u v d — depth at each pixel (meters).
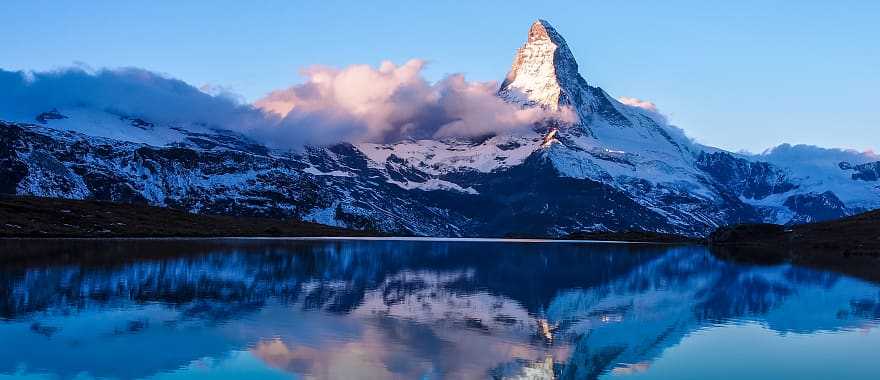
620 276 103.31
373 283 86.38
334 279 90.25
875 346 51.69
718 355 48.66
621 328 57.81
